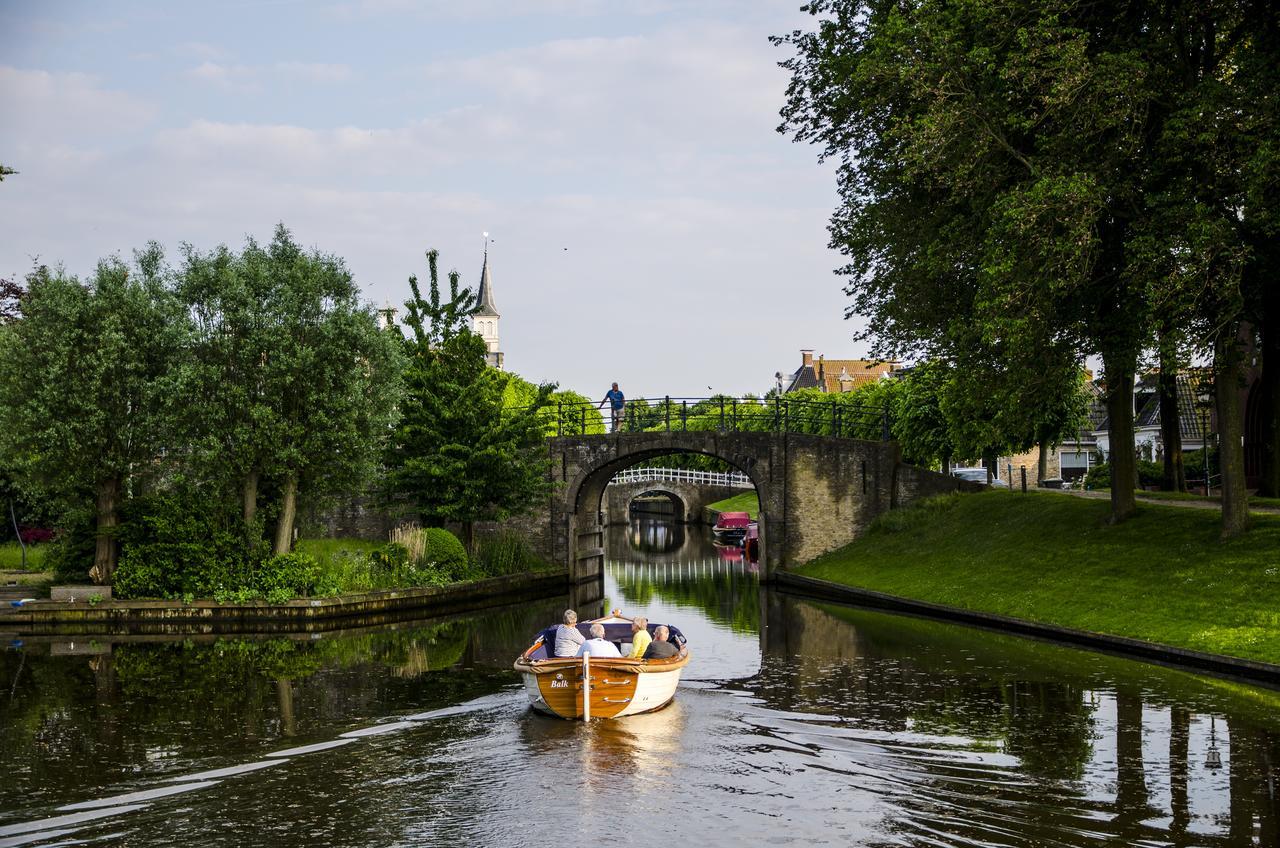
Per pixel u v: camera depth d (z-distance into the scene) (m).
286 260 29.81
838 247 30.70
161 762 13.31
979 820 10.89
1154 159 21.19
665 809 11.40
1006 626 23.89
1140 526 26.06
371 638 25.14
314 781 12.52
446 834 10.77
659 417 42.12
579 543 41.69
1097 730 14.25
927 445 45.41
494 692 17.67
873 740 14.01
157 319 28.39
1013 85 21.34
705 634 24.36
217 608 27.50
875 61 22.45
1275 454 27.08
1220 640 18.66
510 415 37.00
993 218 21.78
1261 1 20.83
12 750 13.92
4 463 28.38
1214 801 11.34
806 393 72.88
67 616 27.38
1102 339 23.27
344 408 28.58
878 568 34.06
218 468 27.84
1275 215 19.25
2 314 39.38
